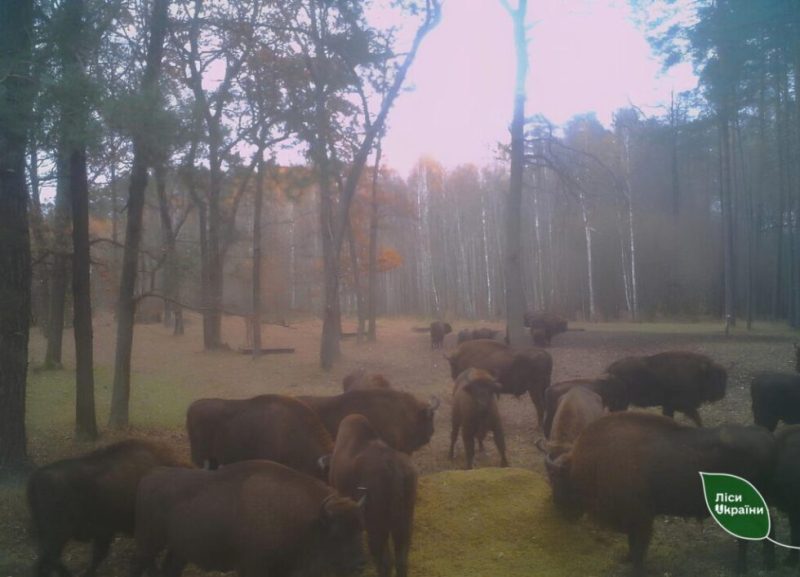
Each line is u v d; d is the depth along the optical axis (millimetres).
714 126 29547
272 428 8094
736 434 6543
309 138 19594
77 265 12031
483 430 10641
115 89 8820
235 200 23922
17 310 9516
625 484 6602
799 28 16906
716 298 37125
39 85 7957
